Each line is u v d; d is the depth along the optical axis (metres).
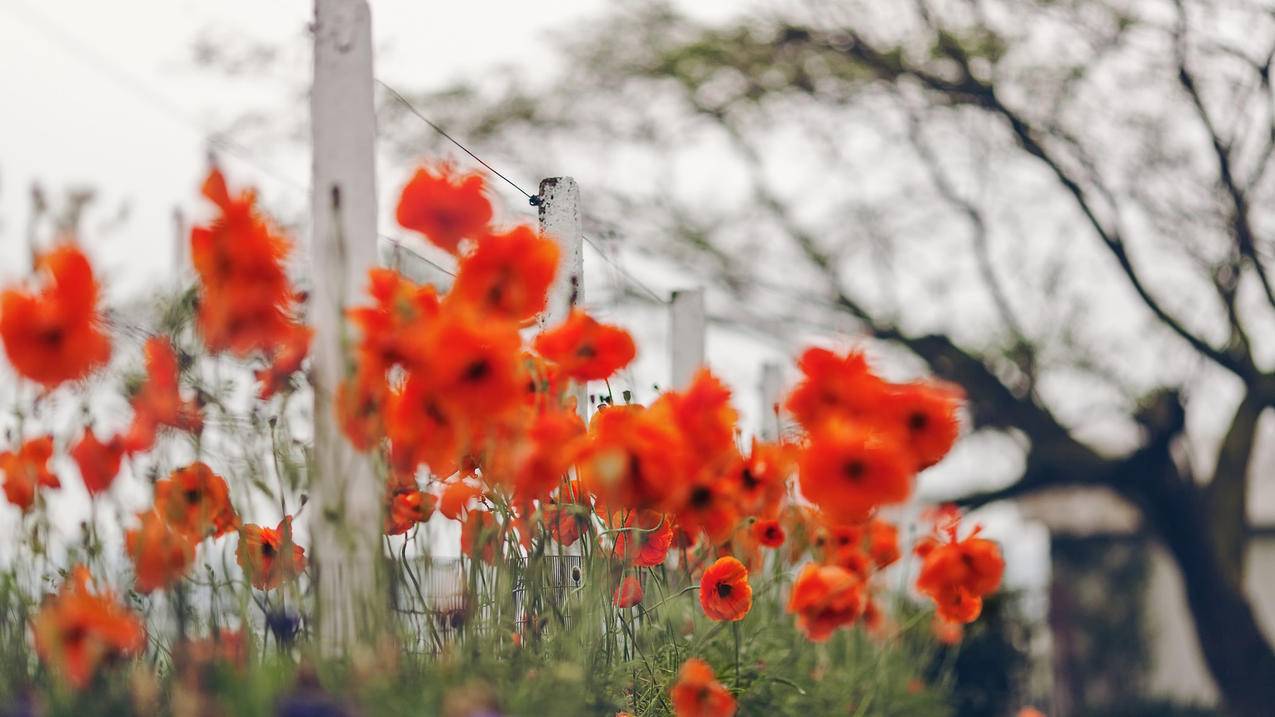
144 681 1.89
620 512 2.99
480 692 1.89
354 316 2.02
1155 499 13.95
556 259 2.12
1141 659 19.88
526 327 2.22
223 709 1.72
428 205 2.08
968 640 9.29
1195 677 20.11
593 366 2.56
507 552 2.79
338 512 2.21
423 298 2.08
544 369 2.54
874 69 13.90
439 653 2.56
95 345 2.00
